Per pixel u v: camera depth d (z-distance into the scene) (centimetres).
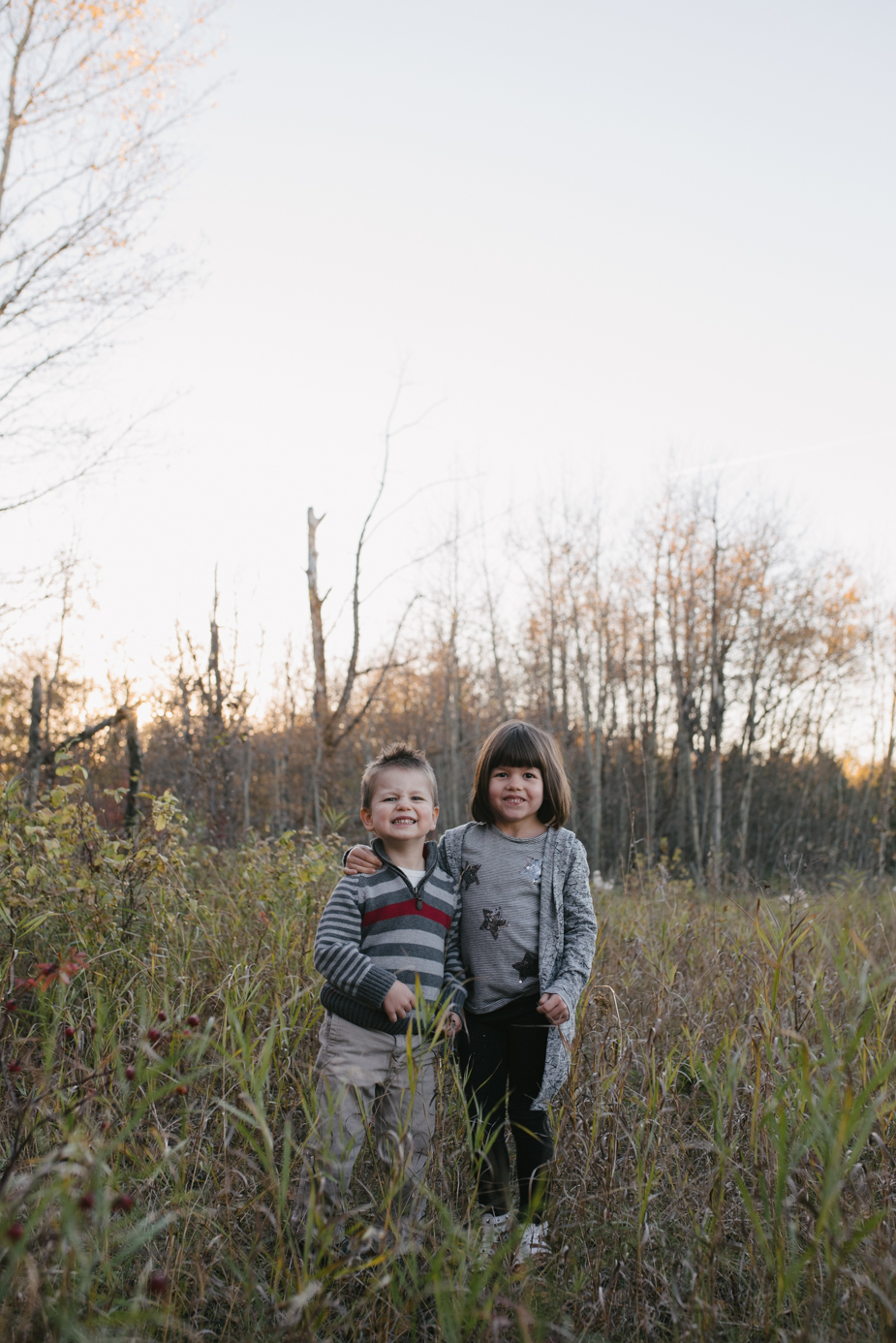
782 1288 184
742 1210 233
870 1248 198
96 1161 164
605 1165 240
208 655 1127
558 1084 252
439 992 248
